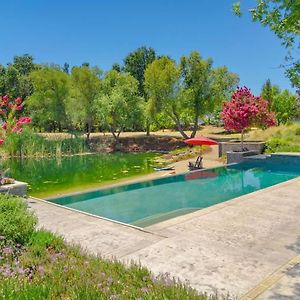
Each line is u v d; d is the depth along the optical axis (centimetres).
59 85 3472
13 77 4809
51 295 325
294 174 1586
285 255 468
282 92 4069
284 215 675
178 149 3142
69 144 3148
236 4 492
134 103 3516
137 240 539
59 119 3512
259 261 448
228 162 1891
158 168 2011
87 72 3500
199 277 403
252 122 2050
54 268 389
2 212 501
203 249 495
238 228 593
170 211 998
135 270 390
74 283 348
